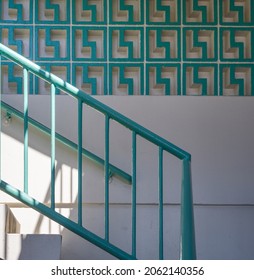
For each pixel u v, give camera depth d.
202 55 5.48
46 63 5.44
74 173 5.21
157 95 5.39
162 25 5.50
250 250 5.29
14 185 5.18
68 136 5.26
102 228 5.21
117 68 5.48
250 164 5.35
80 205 3.98
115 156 5.29
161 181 3.96
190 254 3.78
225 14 5.55
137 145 5.29
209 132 5.35
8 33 5.44
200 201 5.29
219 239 5.29
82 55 5.50
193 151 5.32
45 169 5.21
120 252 3.93
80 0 5.53
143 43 5.48
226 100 5.39
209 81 5.54
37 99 5.29
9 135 5.21
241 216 5.33
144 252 5.21
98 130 5.29
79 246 5.19
